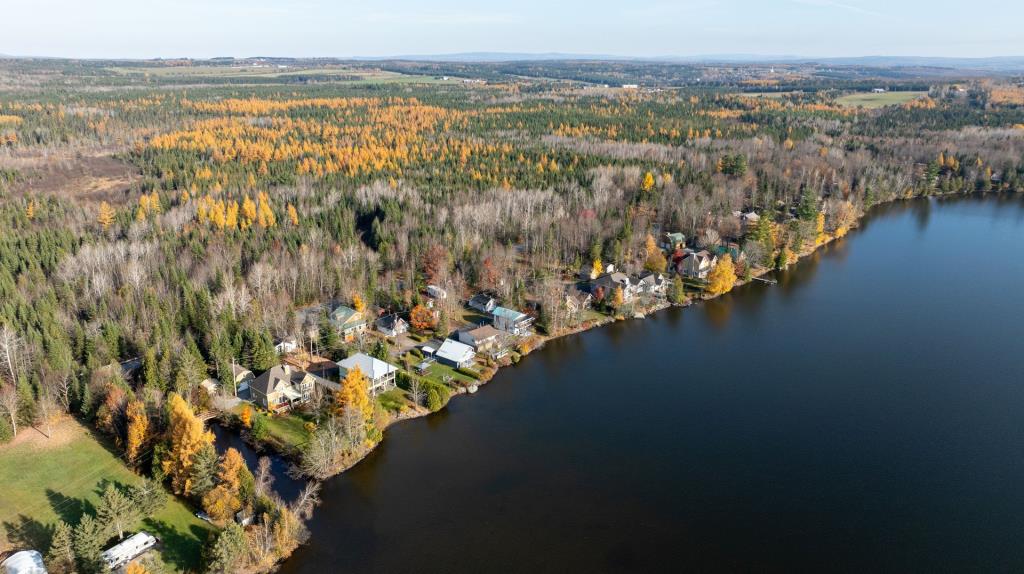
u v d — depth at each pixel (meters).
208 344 117.00
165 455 83.00
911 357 124.81
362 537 78.06
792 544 76.88
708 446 96.62
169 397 91.38
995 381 115.00
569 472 90.56
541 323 138.62
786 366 122.12
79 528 68.31
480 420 104.12
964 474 89.50
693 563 74.06
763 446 96.50
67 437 93.38
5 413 93.38
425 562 74.19
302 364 117.62
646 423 103.12
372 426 96.75
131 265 142.12
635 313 146.62
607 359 126.19
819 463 92.19
